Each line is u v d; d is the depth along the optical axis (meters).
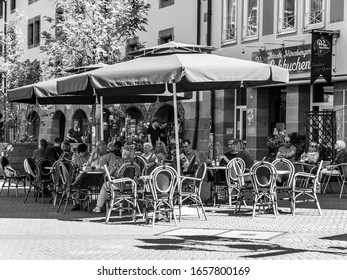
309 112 22.69
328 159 22.34
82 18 25.17
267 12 25.14
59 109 38.88
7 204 18.45
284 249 10.91
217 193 18.17
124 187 14.88
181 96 21.56
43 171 18.89
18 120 35.00
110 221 14.67
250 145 25.75
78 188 16.30
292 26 24.12
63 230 13.26
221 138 27.17
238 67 14.32
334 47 22.22
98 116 24.38
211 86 17.28
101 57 25.28
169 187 13.83
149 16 31.77
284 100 25.19
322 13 22.83
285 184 16.70
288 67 23.67
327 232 12.80
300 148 23.08
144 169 15.66
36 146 25.89
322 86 23.38
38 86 19.11
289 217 15.10
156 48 15.41
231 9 27.19
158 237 12.28
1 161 21.56
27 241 11.84
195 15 28.67
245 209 16.61
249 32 26.16
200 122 28.12
